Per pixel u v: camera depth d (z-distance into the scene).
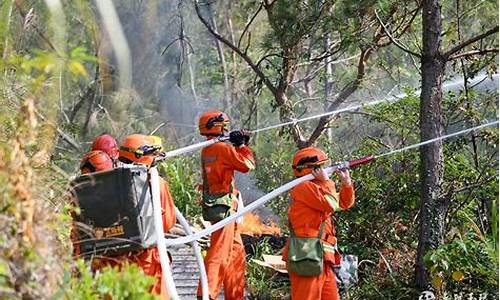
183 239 7.28
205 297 7.40
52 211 5.05
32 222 4.61
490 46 11.30
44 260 4.57
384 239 10.96
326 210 7.93
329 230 8.15
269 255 10.80
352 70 18.30
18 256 4.52
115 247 6.68
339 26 11.55
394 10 11.62
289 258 8.03
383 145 11.54
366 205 11.06
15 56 5.43
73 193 6.24
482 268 8.62
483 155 11.54
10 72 5.78
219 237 8.75
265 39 13.07
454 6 12.02
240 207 9.06
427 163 9.17
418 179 11.00
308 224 8.03
